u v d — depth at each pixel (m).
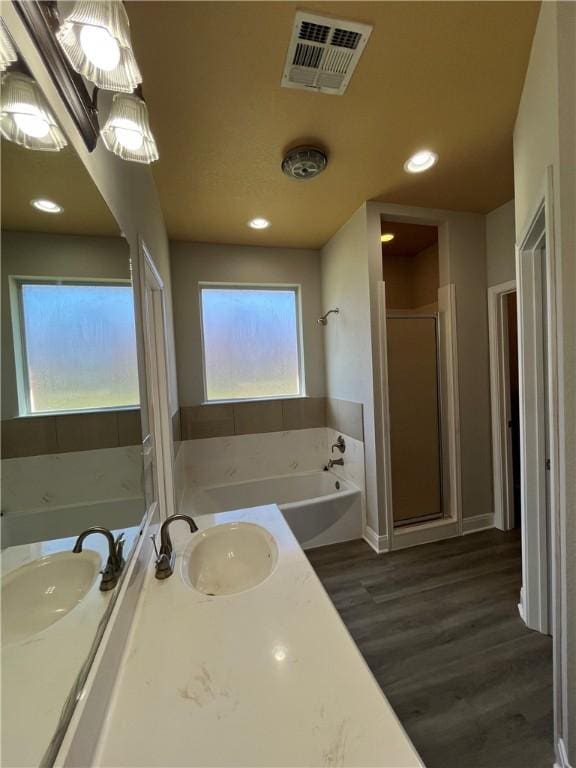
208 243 3.05
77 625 0.62
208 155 1.78
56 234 0.65
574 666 1.03
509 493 2.77
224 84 1.33
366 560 2.41
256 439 3.20
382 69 1.30
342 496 2.67
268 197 2.27
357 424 2.76
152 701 0.65
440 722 1.27
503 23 1.16
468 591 2.03
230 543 1.38
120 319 1.03
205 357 3.14
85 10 0.59
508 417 2.75
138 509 1.11
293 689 0.66
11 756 0.42
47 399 0.61
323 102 1.46
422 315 2.69
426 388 2.72
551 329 1.09
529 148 1.36
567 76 1.00
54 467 0.63
